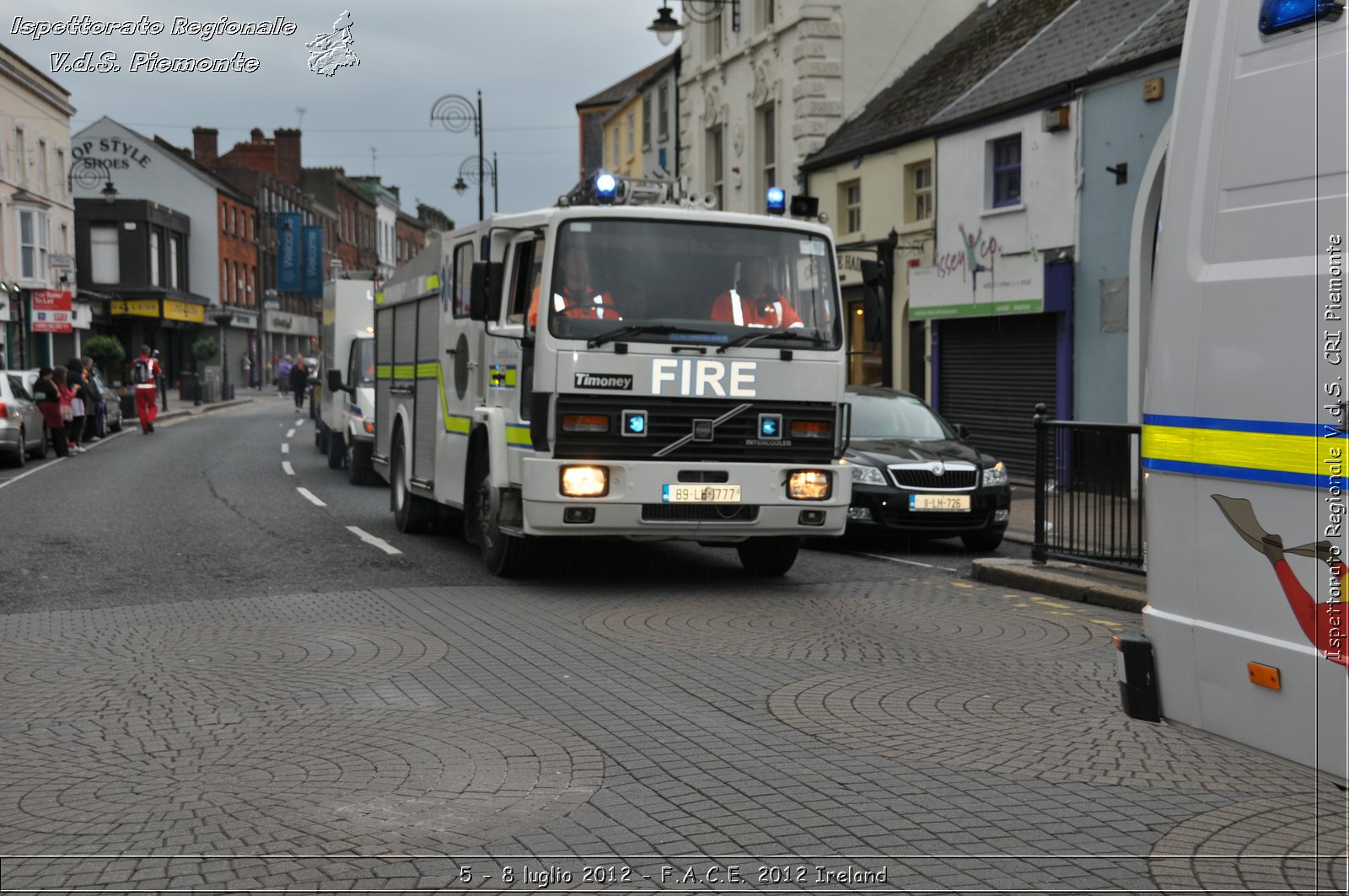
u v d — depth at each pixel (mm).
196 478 21484
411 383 13883
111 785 5277
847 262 26047
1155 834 4773
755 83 31594
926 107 24484
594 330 9734
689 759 5672
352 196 95562
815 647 8195
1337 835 4762
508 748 5820
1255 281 3762
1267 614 3707
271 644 8141
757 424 10055
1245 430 3773
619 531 9883
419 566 11703
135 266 59188
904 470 12930
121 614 9211
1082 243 18781
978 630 8883
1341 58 3551
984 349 21516
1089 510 10766
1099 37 19797
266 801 5074
